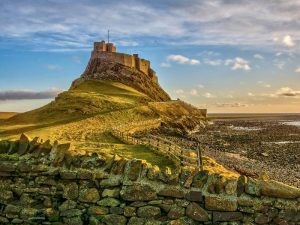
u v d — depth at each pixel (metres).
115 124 92.75
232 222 8.70
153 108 129.88
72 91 144.50
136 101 141.50
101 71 191.50
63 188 9.73
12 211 9.85
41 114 114.00
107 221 9.34
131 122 99.44
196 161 25.25
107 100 127.00
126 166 9.54
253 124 184.62
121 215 9.29
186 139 82.31
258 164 47.31
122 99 138.75
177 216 8.98
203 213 8.86
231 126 160.88
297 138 97.19
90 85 167.12
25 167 9.98
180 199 9.05
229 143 80.81
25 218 9.75
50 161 9.99
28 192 9.91
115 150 34.41
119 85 171.50
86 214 9.50
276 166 48.00
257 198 8.67
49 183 9.82
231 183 8.88
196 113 173.50
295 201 8.49
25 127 89.50
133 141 43.66
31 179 9.97
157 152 31.95
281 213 8.49
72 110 113.25
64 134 63.09
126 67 192.12
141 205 9.22
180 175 9.28
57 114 112.12
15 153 10.36
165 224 8.99
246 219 8.66
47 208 9.72
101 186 9.52
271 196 8.62
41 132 66.62
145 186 9.25
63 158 9.93
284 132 122.38
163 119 117.19
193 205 8.95
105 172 9.59
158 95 189.62
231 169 32.31
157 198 9.16
